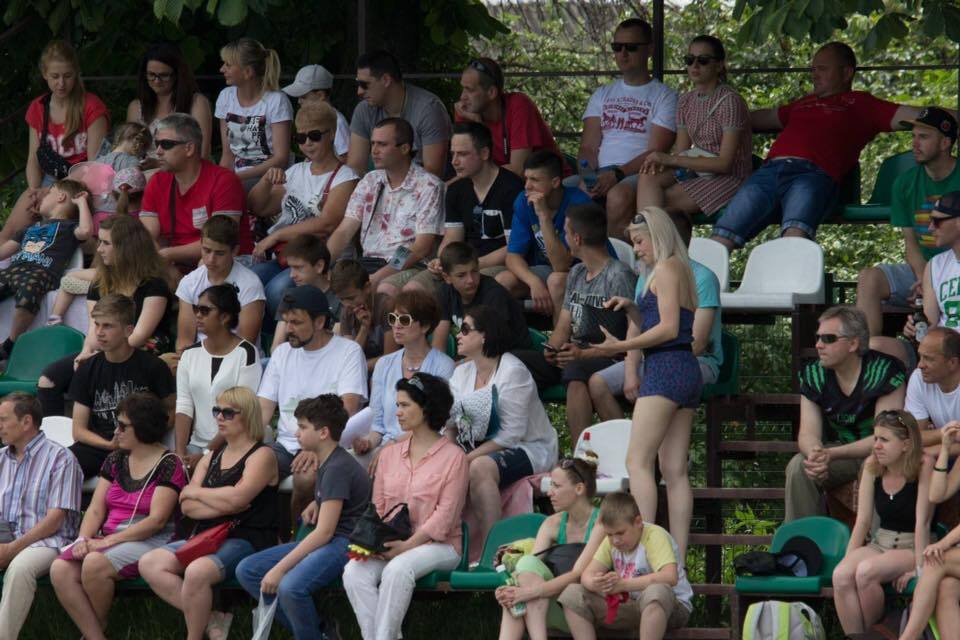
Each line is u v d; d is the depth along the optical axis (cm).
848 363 2734
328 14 4369
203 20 4356
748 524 4112
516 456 2828
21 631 3067
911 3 3547
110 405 3044
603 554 2534
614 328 2994
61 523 2866
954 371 2636
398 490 2719
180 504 2797
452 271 3073
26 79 4447
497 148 3606
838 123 3519
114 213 3650
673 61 5456
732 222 3462
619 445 2856
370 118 3669
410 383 2719
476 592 2817
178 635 3009
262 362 3141
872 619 2469
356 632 2988
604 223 3033
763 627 2439
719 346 2947
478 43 5412
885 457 2514
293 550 2669
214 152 4325
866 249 5041
